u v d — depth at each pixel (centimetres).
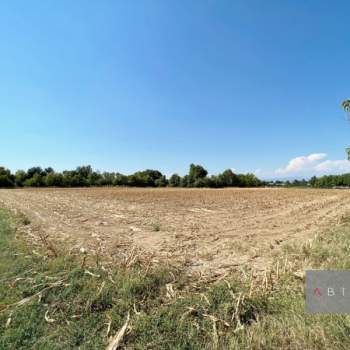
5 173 7406
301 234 830
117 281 421
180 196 3116
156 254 620
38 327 313
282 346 265
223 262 564
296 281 419
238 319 314
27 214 1310
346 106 575
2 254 580
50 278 434
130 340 288
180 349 270
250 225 1034
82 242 722
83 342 287
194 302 361
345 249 569
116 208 1655
